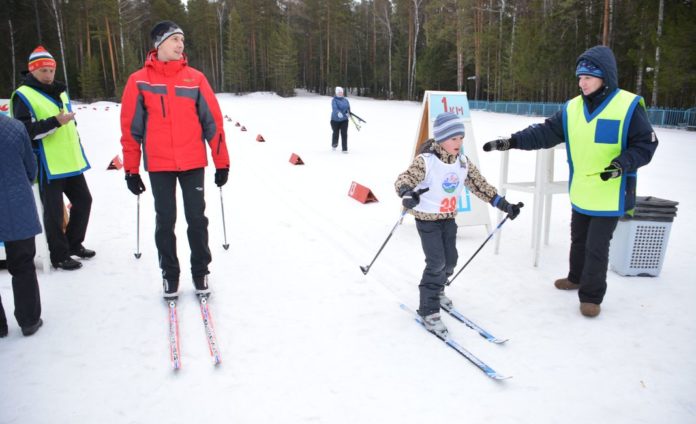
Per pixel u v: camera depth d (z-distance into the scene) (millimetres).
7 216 2727
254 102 39062
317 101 40938
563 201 6645
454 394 2373
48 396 2357
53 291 3576
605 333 2975
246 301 3434
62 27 46000
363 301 3447
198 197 3311
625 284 3742
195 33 58781
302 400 2324
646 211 3760
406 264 4203
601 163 3105
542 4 32094
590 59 3080
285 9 62375
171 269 3352
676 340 2891
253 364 2639
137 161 3256
